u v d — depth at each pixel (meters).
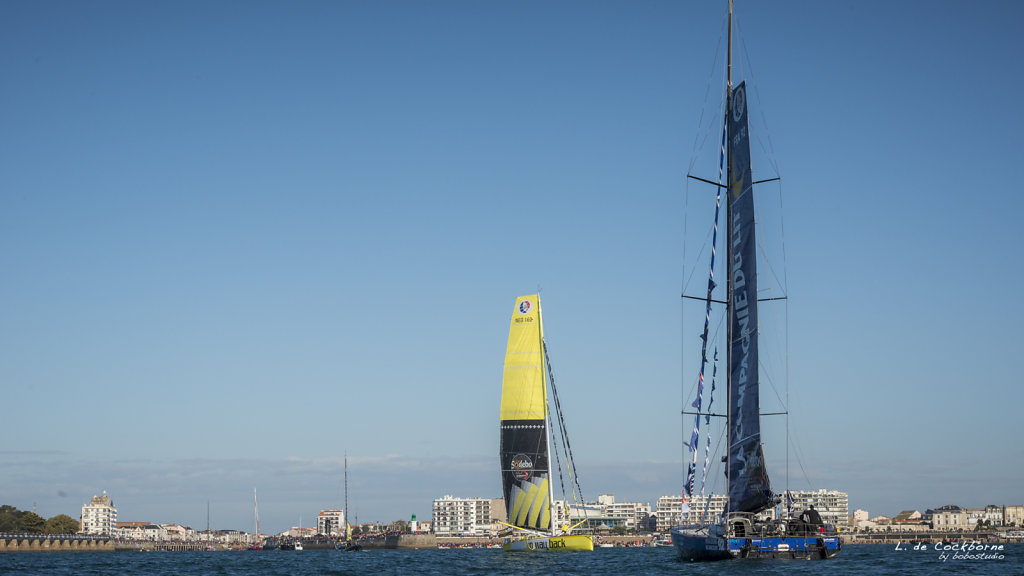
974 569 61.22
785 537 52.53
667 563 67.88
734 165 57.59
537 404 84.88
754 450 53.72
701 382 58.78
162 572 84.31
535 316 85.25
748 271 55.38
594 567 67.56
